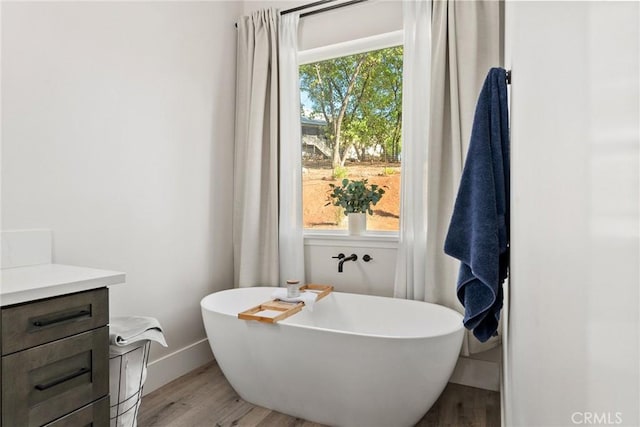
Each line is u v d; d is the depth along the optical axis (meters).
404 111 2.57
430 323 2.37
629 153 0.14
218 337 2.28
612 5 0.17
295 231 2.93
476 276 1.29
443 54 2.39
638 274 0.13
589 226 0.23
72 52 2.04
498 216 1.38
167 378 2.58
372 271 2.77
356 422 1.99
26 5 1.85
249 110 3.02
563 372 0.31
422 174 2.51
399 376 1.85
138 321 1.90
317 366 1.99
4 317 1.25
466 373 2.53
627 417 0.15
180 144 2.69
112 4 2.24
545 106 0.43
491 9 2.31
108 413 1.56
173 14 2.63
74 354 1.45
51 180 1.95
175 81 2.65
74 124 2.05
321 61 3.06
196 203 2.81
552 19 0.38
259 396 2.26
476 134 1.42
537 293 0.50
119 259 2.29
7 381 1.26
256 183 2.95
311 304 2.43
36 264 1.87
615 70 0.17
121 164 2.30
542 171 0.46
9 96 1.79
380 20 2.76
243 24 3.09
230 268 3.11
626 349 0.15
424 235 2.51
